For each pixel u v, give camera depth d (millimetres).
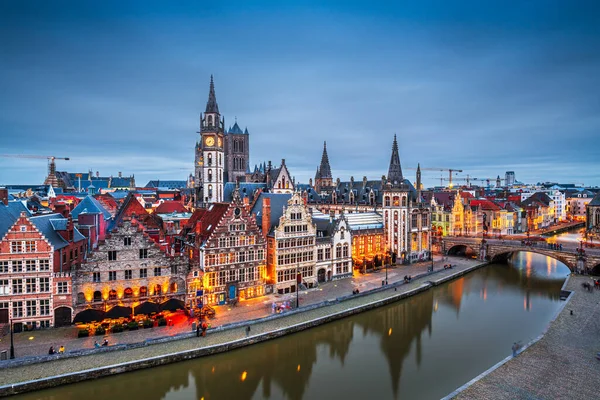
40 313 61688
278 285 85625
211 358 56906
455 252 142875
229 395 50500
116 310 62188
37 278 61281
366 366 58281
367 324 75438
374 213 124750
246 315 70250
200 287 72812
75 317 63219
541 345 58438
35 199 128125
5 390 44875
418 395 50094
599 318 69188
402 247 119625
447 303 87375
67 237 69375
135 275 67312
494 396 44938
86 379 48875
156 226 93500
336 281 97875
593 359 53969
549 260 137500
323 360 60406
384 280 98562
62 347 52969
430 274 106875
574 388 46594
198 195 167250
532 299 90375
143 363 52062
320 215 116562
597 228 147875
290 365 58656
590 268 103875
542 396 44938
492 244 127500
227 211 77312
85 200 87688
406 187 119000
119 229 66000
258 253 82062
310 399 49250
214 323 65938
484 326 73688
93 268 64375
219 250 76125
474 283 104250
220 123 161375
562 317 69750
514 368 51562
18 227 60125
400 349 64062
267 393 50938
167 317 68625
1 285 59906
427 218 127000
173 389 52188
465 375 55312
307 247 91062
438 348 64188
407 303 86875
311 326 68250
